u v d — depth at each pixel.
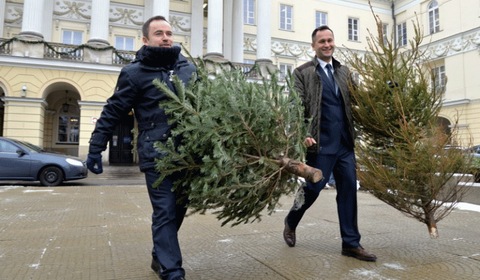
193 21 23.70
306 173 2.32
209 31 21.12
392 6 29.02
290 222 3.57
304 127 2.63
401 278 2.65
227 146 2.21
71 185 10.62
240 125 2.20
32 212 5.57
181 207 2.54
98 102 18.34
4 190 8.52
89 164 2.46
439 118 3.29
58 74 17.78
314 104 3.14
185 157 2.24
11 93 16.94
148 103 2.44
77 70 18.05
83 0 21.48
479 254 3.30
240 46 23.95
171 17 23.34
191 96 2.28
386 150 3.15
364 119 3.22
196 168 2.27
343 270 2.83
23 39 17.28
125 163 22.23
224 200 2.26
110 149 22.28
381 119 3.08
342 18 27.80
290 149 2.48
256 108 2.24
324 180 3.17
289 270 2.84
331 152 3.16
